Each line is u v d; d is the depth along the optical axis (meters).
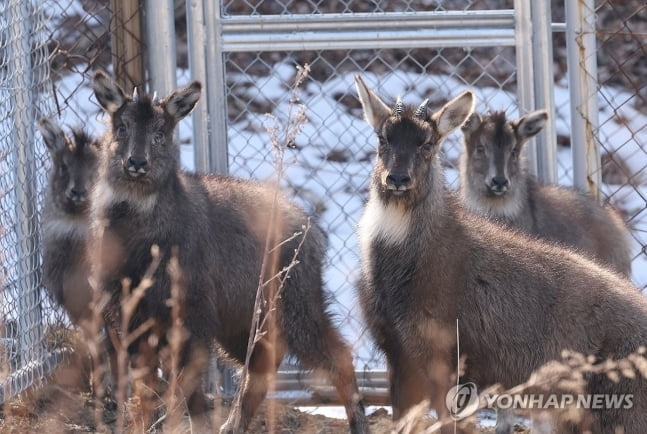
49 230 16.48
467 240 14.14
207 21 16.03
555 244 15.69
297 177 22.08
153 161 14.67
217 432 13.95
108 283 14.66
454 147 21.70
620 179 24.47
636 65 26.64
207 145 16.16
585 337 13.83
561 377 13.73
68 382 15.98
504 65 25.56
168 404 12.98
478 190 18.69
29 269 15.65
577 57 16.20
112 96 15.13
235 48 16.06
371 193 14.55
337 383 15.38
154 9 15.89
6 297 14.55
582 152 16.34
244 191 15.80
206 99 16.11
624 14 26.86
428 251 13.97
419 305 13.95
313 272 15.62
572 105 16.33
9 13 15.00
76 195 16.27
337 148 23.20
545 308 13.99
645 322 13.84
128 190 14.68
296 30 16.08
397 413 14.22
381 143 14.40
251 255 15.36
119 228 14.73
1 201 14.62
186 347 14.68
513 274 14.09
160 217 14.70
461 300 13.94
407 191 13.96
